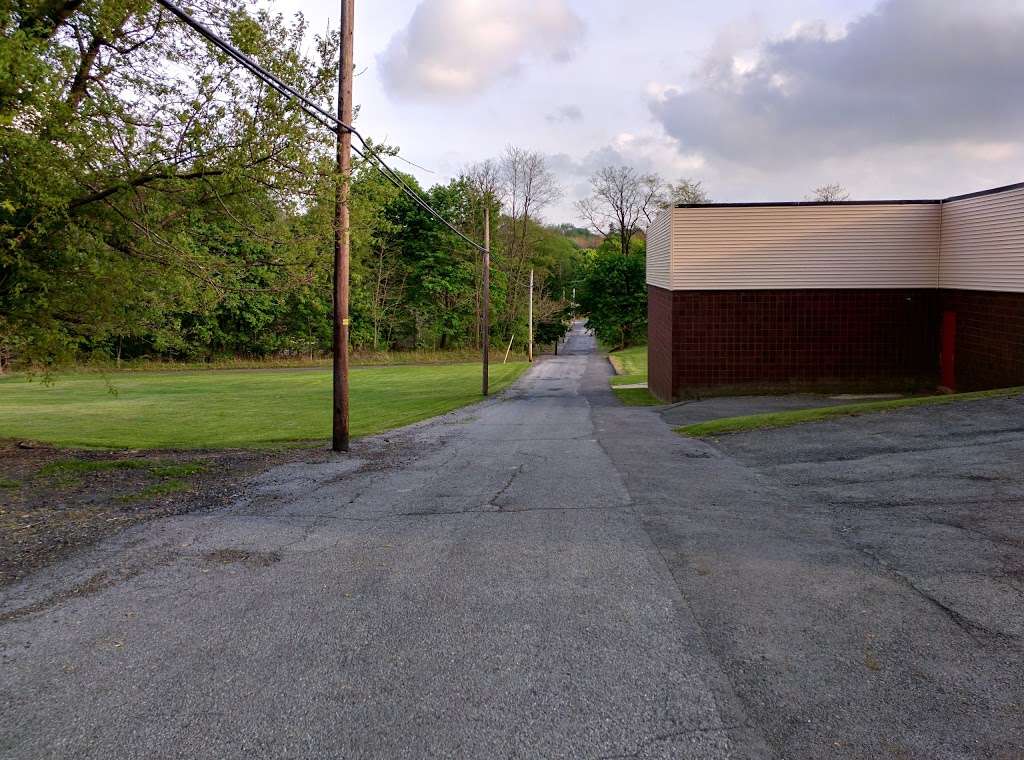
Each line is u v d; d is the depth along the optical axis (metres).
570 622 4.63
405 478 10.01
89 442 15.19
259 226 11.96
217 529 7.04
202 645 4.31
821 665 3.99
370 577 5.57
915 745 3.22
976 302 18.92
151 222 11.48
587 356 68.06
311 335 61.00
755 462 10.29
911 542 6.14
